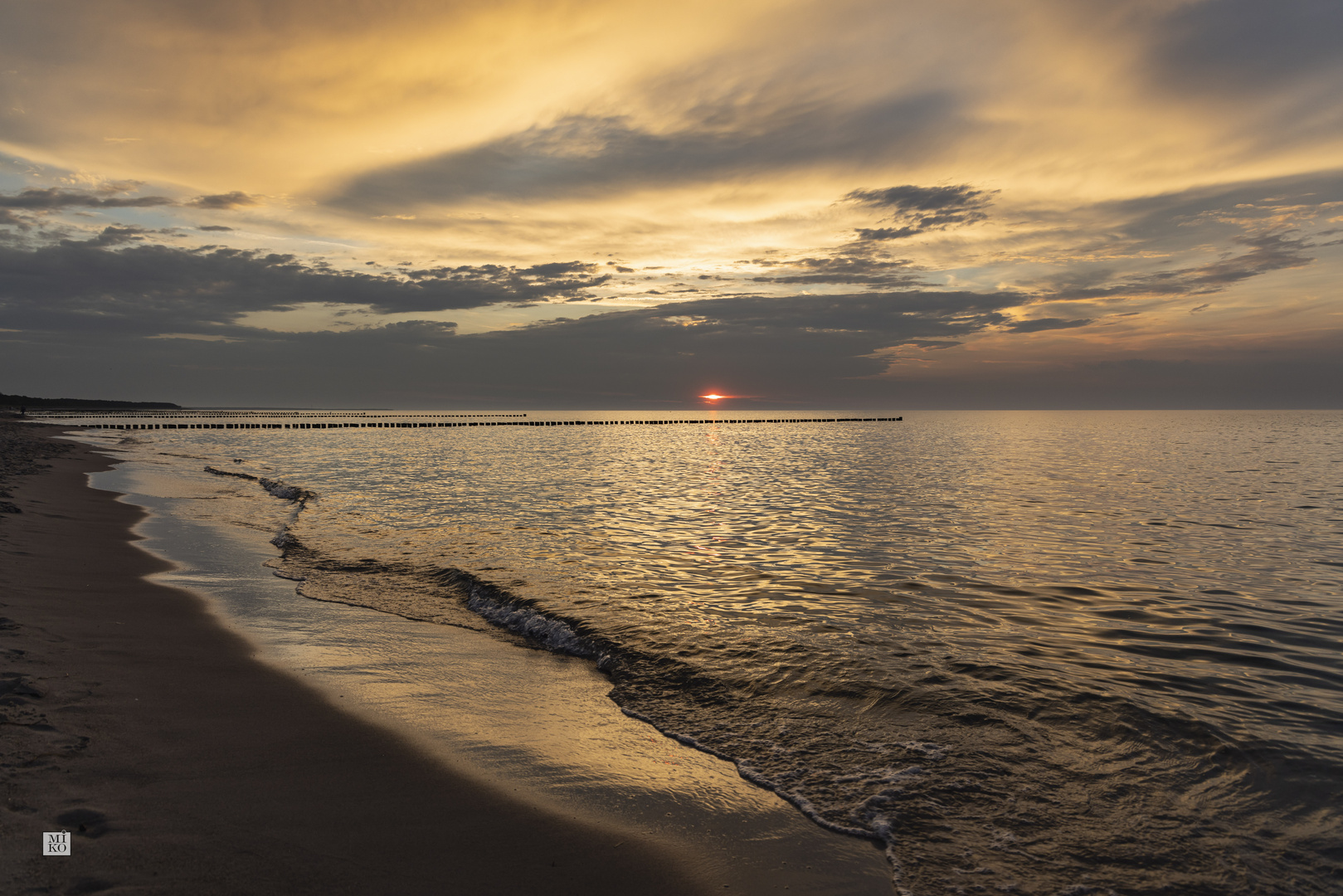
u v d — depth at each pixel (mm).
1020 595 12445
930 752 6465
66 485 25250
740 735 6918
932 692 7820
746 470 41000
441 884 4402
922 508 24422
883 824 5332
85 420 121250
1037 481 33719
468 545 16766
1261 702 7559
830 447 67000
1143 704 7488
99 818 4691
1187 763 6215
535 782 5902
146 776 5367
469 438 86125
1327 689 7941
